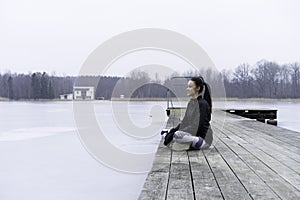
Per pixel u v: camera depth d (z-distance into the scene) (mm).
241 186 2824
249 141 5523
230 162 3811
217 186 2822
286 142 5438
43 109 23391
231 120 9703
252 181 2984
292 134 6543
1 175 5609
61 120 15531
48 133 10984
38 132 11250
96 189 4805
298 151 4559
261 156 4180
